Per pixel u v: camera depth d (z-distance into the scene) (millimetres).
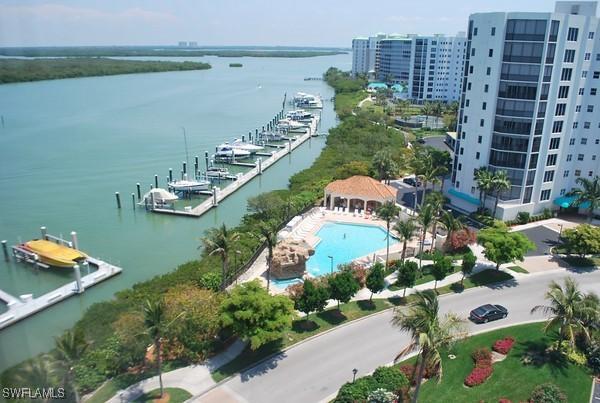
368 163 108312
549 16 71438
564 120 79562
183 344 43469
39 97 151750
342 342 47281
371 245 74250
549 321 44969
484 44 79062
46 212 90000
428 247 72250
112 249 76312
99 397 35469
